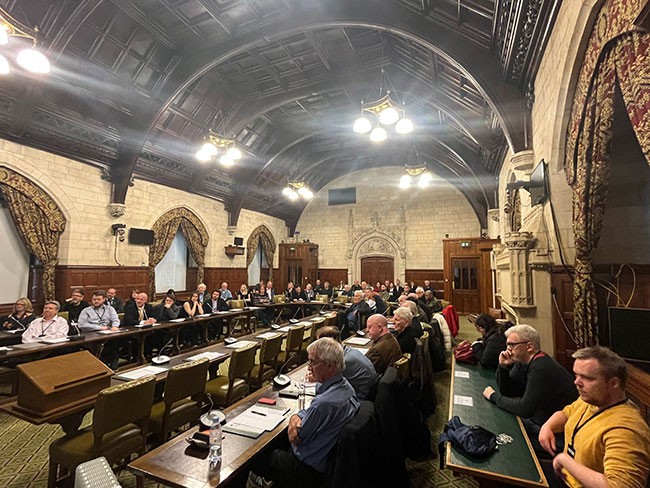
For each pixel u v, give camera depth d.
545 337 3.85
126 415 2.16
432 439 3.26
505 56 4.41
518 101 4.80
